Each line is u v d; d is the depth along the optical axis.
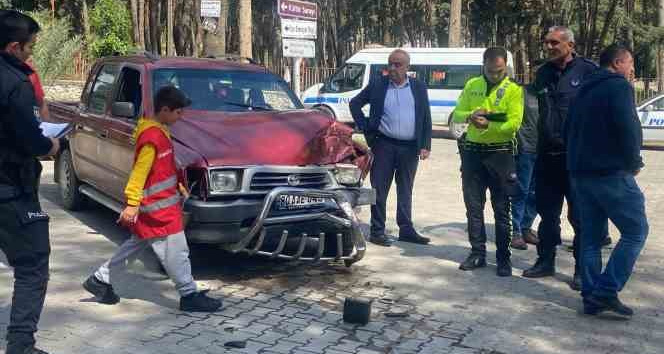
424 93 8.03
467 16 43.41
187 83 7.55
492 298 6.35
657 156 18.48
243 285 6.51
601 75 5.68
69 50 19.42
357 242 6.61
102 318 5.56
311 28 13.98
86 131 8.35
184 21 31.59
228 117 7.02
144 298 6.06
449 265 7.38
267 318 5.66
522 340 5.38
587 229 5.93
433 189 12.19
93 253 7.42
